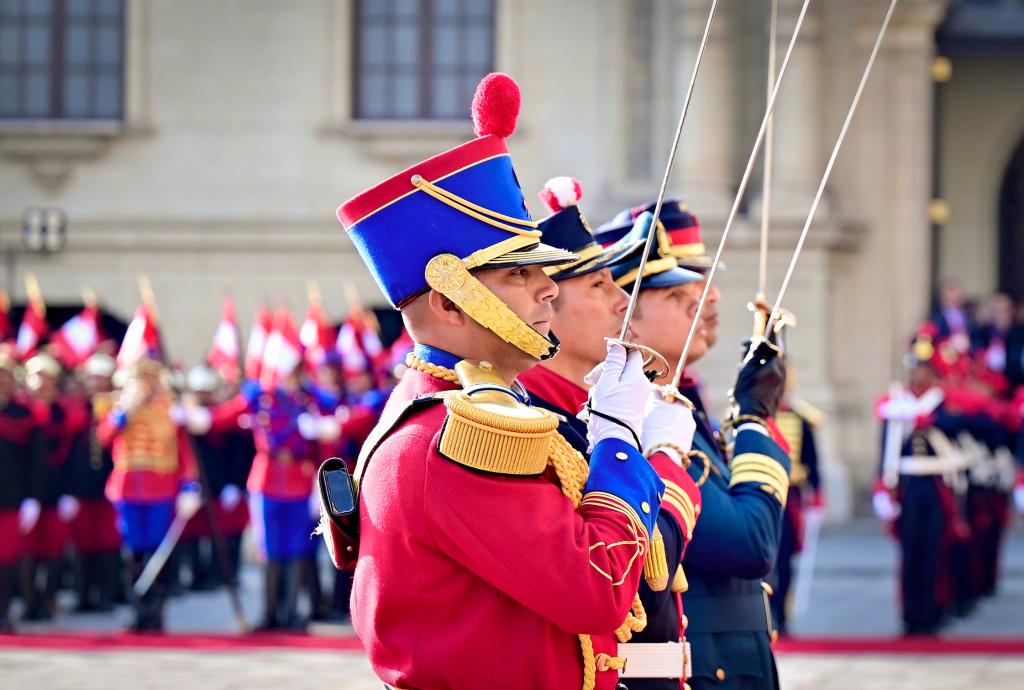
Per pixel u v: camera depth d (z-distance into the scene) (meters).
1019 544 53.44
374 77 59.59
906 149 58.03
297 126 58.75
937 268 61.03
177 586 42.78
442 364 9.07
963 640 33.97
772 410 12.30
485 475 8.43
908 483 36.31
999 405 43.50
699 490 10.94
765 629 12.56
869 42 57.78
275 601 37.06
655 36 57.03
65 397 41.00
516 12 57.94
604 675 8.99
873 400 57.56
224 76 58.88
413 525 8.61
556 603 8.38
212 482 42.97
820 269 56.19
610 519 8.77
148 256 58.88
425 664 8.62
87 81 59.97
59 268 59.03
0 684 26.69
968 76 68.56
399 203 8.95
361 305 58.44
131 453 36.47
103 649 31.72
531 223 9.07
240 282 58.59
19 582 38.66
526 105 57.72
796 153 56.41
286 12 58.94
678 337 12.80
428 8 59.28
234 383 44.00
